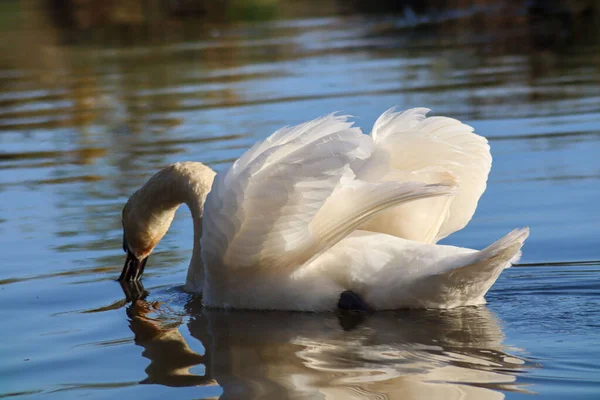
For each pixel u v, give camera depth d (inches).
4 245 530.3
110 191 649.6
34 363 342.0
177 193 477.7
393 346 340.2
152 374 321.1
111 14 2139.5
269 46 1497.3
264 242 392.8
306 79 1123.9
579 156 661.3
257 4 2198.6
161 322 392.5
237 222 393.4
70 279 465.4
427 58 1256.8
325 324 375.9
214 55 1419.8
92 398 300.4
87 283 458.6
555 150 685.9
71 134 895.7
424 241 429.4
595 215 522.0
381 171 417.4
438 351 331.6
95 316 404.8
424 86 1013.2
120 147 810.8
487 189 598.5
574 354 321.7
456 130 418.9
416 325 367.9
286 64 1279.5
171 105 1014.4
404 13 1897.1
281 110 907.4
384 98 937.5
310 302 395.9
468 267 373.1
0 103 1116.5
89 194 645.9
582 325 358.0
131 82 1207.6
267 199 384.8
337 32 1658.5
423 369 311.6
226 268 406.0
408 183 378.9
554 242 481.1
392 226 428.1
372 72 1152.2
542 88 962.1
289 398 288.8
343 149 368.5
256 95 1026.7
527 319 369.4
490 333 351.9
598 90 927.7
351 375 308.2
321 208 388.8
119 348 355.6
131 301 430.0
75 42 1747.0
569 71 1063.6
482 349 331.9
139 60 1425.9
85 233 548.1
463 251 379.6
